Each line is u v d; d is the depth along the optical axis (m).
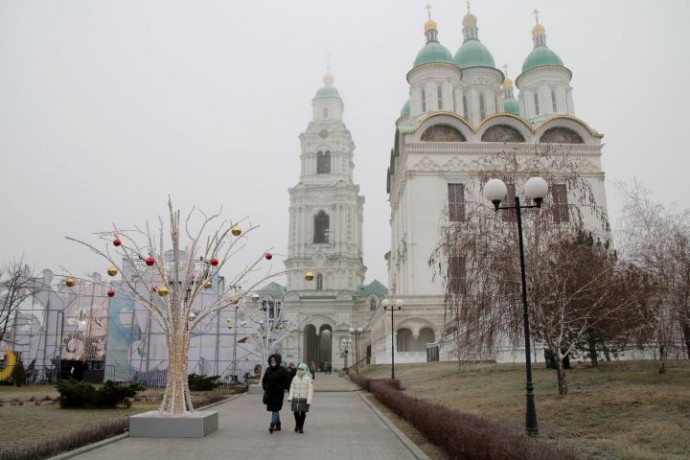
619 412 15.70
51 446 12.21
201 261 18.11
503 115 62.03
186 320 16.16
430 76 67.31
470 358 25.14
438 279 58.69
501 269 20.56
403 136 62.38
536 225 20.41
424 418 14.82
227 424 17.81
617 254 24.36
